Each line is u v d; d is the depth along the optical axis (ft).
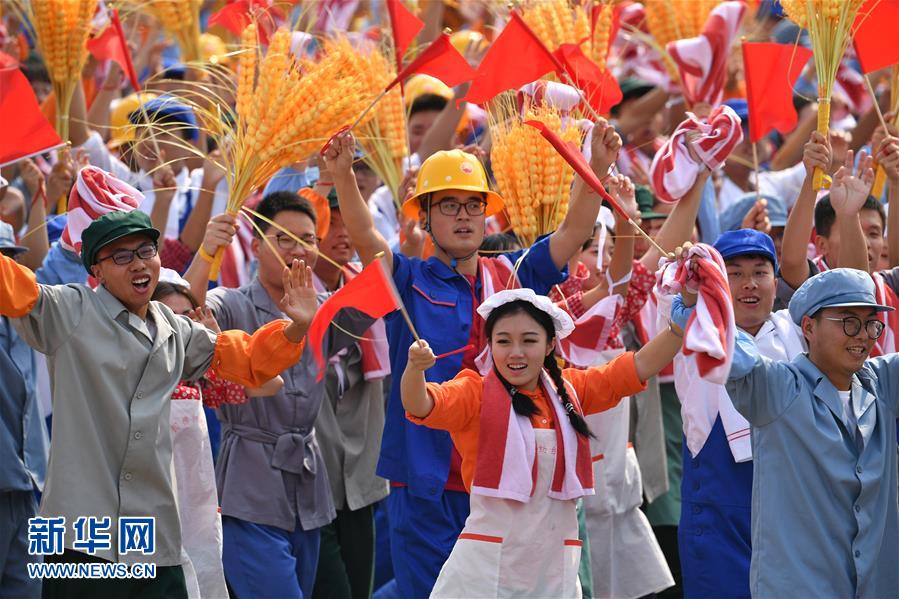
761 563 58.70
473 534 59.16
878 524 58.85
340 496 81.46
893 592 60.08
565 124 75.77
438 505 67.77
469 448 59.82
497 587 58.54
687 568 70.03
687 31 105.70
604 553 77.87
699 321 54.54
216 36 114.83
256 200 93.25
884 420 59.88
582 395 61.46
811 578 57.67
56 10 86.69
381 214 101.91
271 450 73.31
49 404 83.10
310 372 75.00
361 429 82.43
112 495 58.44
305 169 90.63
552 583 59.41
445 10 130.52
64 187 86.53
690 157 70.90
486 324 60.59
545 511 59.06
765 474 59.16
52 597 59.06
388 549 91.35
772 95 85.35
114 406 58.54
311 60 77.87
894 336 73.46
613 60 107.14
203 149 98.68
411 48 97.25
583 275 80.89
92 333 58.75
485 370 62.90
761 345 68.95
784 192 108.47
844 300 58.18
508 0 80.28
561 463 59.31
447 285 70.23
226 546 71.97
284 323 60.64
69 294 59.06
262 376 60.90
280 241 75.00
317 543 75.92
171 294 67.87
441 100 107.04
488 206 74.43
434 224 70.38
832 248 79.15
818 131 72.74
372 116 81.35
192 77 102.47
